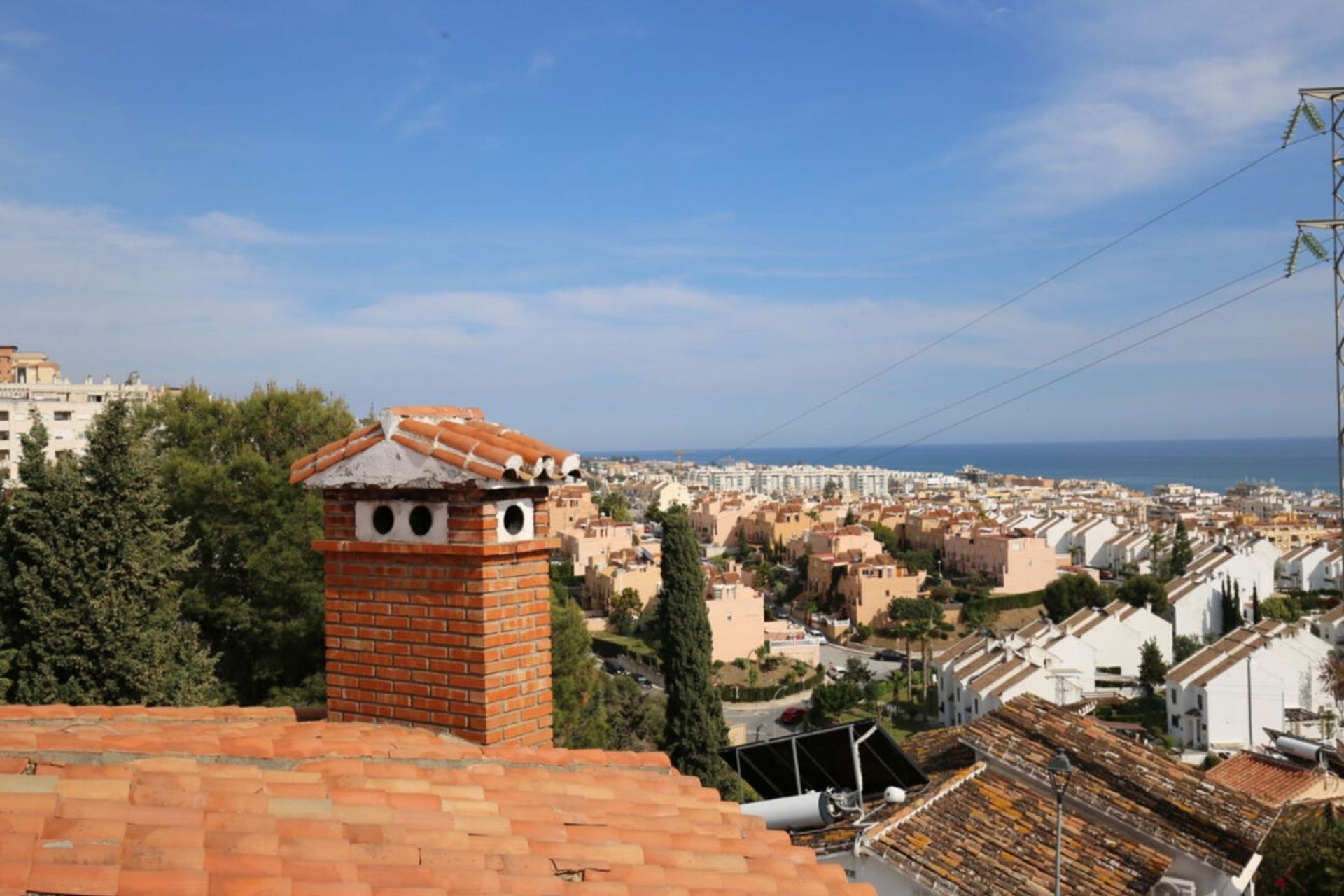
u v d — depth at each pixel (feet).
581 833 18.97
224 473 88.99
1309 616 332.80
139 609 69.31
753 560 500.33
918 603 352.90
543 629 23.35
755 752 35.17
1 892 12.98
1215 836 48.34
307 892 14.62
